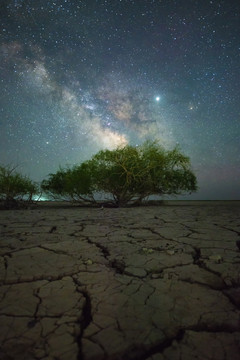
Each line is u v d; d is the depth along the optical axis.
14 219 6.16
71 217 6.64
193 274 2.09
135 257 2.59
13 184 11.62
